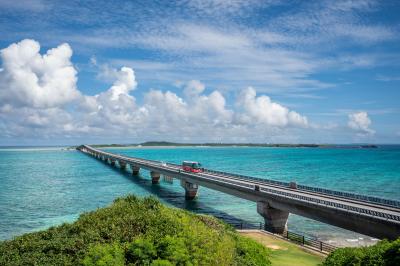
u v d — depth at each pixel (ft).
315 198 141.18
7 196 256.52
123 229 59.16
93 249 51.62
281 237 114.52
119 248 53.21
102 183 351.67
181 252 51.44
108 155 632.79
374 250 59.57
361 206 133.69
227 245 61.57
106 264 48.34
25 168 538.06
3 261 52.85
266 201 163.22
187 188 261.65
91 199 245.65
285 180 361.30
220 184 207.92
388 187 302.86
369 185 317.42
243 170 503.61
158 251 52.80
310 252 94.89
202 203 242.78
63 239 58.18
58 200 240.12
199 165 297.33
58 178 392.06
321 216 129.70
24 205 220.64
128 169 553.23
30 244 57.82
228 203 241.35
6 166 582.76
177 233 57.16
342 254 64.34
